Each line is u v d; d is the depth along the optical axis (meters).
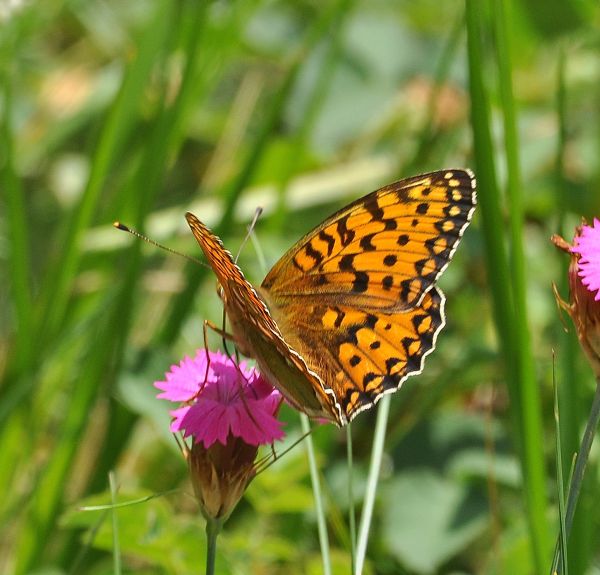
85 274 0.60
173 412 0.48
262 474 0.54
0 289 0.64
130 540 0.52
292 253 0.49
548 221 0.64
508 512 0.57
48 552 0.58
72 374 0.60
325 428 0.57
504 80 0.52
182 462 0.59
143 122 0.68
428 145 0.63
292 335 0.49
